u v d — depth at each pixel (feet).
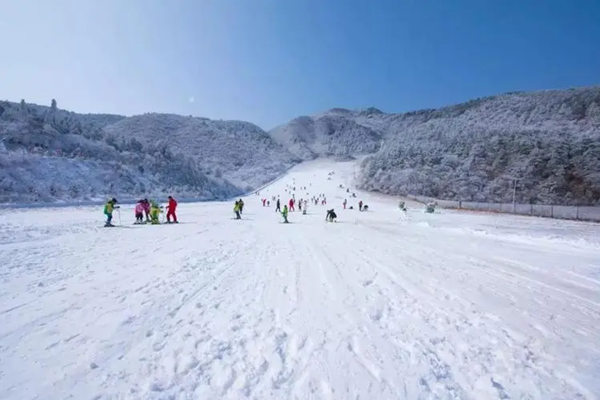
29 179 150.10
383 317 14.51
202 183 307.99
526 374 10.04
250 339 12.09
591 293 19.01
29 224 56.49
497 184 258.37
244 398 8.66
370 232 52.95
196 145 634.43
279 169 512.63
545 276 23.26
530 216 139.44
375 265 25.53
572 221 115.03
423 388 9.21
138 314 14.42
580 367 10.46
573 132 315.58
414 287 19.42
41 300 16.15
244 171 495.82
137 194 197.67
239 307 15.51
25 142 199.93
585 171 245.24
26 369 9.81
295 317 14.28
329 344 11.75
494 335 12.80
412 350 11.43
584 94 424.05
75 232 46.32
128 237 41.68
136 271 22.66
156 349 11.24
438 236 49.34
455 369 10.32
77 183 170.40
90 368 9.96
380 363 10.52
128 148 283.38
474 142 314.96
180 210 121.08
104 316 14.12
